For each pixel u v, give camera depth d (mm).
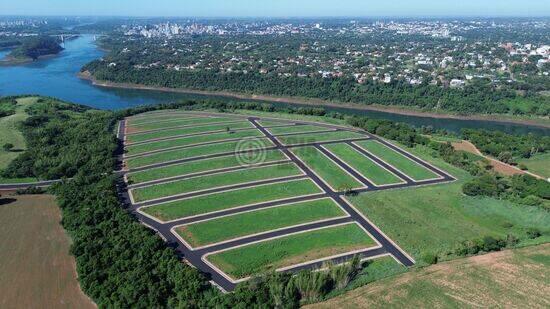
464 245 100438
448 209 122250
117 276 86500
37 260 96688
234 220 115188
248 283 85250
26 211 120375
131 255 94875
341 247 102750
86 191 126375
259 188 134625
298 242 104812
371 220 115375
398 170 151875
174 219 116125
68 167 148625
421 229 111625
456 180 144500
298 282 83375
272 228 111312
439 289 87250
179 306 78938
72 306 81812
